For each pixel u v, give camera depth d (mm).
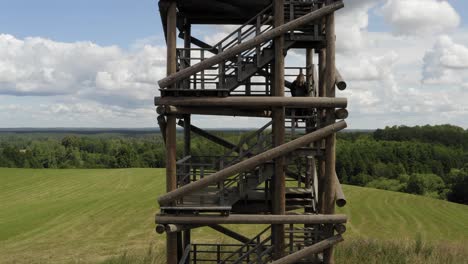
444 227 40156
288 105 11156
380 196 57812
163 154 119875
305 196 13609
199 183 11031
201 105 11180
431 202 55000
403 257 18781
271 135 12117
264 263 12133
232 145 14883
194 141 99875
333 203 11477
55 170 81812
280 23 11297
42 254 28406
